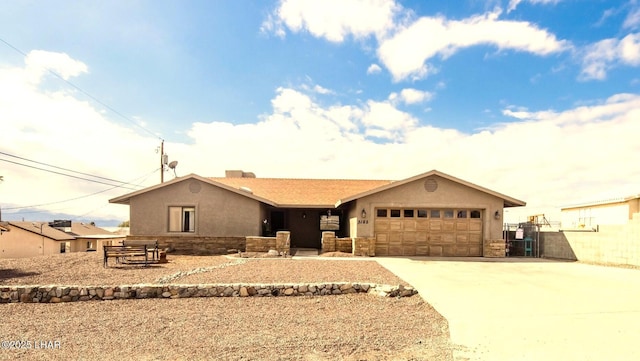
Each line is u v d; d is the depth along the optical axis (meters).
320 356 4.93
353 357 4.89
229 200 17.48
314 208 20.47
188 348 5.22
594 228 17.62
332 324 6.37
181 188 17.47
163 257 12.93
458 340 5.44
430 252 16.42
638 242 13.05
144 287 8.27
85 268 11.38
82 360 4.81
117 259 12.52
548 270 12.06
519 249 17.81
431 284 9.25
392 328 6.11
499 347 5.12
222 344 5.38
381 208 16.50
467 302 7.52
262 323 6.44
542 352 4.91
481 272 11.40
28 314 7.06
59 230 35.50
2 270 10.83
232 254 15.87
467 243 16.50
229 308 7.46
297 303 7.87
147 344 5.38
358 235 16.20
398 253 16.38
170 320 6.61
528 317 6.46
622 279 10.27
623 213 19.33
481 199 16.42
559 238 15.99
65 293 8.04
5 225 29.91
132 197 17.36
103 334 5.84
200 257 14.97
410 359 4.80
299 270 11.04
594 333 5.62
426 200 16.38
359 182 24.05
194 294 8.34
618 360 4.61
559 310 6.88
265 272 10.61
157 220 17.30
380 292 8.41
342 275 10.20
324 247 16.91
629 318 6.36
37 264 12.09
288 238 16.14
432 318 6.63
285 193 21.30
